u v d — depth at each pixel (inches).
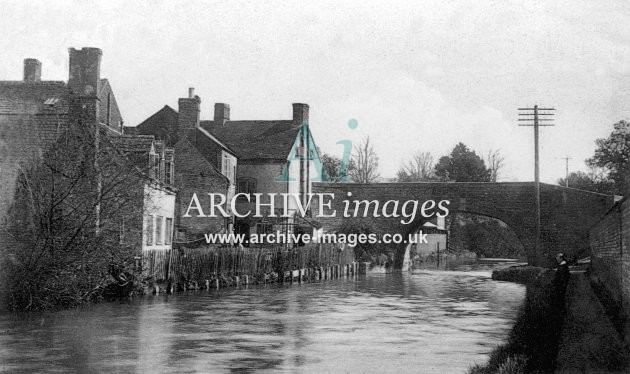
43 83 1307.8
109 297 1091.3
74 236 917.2
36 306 902.4
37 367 517.7
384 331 744.3
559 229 2206.0
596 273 1200.2
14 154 1106.1
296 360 557.6
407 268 2578.7
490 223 4576.8
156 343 639.8
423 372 509.0
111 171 1010.7
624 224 717.9
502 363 465.7
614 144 2210.9
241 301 1090.1
